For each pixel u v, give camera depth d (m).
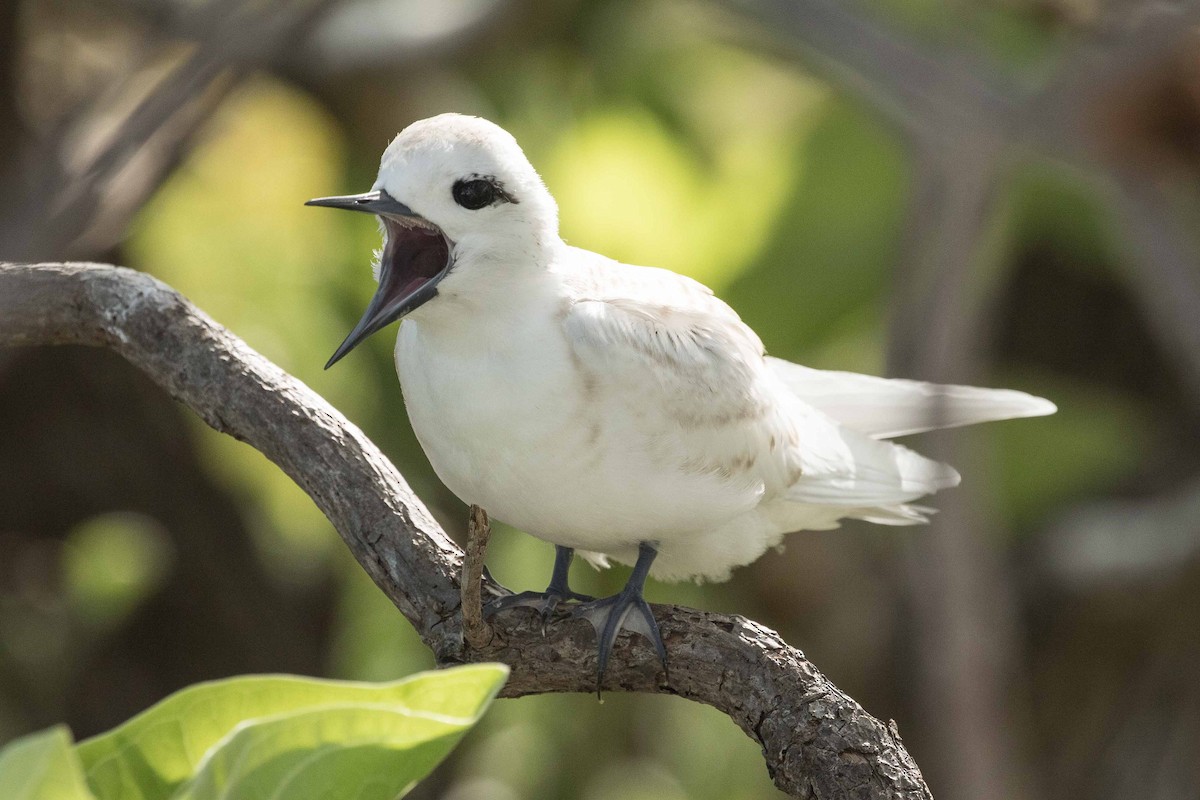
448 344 6.72
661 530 7.10
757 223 11.24
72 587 11.38
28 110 10.73
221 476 11.63
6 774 3.11
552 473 6.73
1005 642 9.20
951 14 8.27
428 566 6.27
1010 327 12.28
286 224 11.54
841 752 5.75
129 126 7.41
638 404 6.69
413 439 11.30
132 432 11.22
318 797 3.85
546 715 12.19
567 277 6.92
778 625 11.71
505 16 10.54
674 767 12.87
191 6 9.39
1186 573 10.77
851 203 11.04
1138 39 6.11
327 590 12.27
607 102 12.17
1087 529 11.21
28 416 10.98
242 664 11.90
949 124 6.54
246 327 11.12
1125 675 11.69
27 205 7.63
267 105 11.58
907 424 8.00
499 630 6.20
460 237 6.54
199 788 3.71
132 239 11.05
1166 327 7.16
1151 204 6.61
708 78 12.34
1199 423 11.91
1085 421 11.55
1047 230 11.54
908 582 8.26
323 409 6.58
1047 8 8.71
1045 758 11.88
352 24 10.70
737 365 7.18
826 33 6.80
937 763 7.93
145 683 11.75
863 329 11.03
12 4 10.12
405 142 6.61
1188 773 11.67
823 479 7.95
